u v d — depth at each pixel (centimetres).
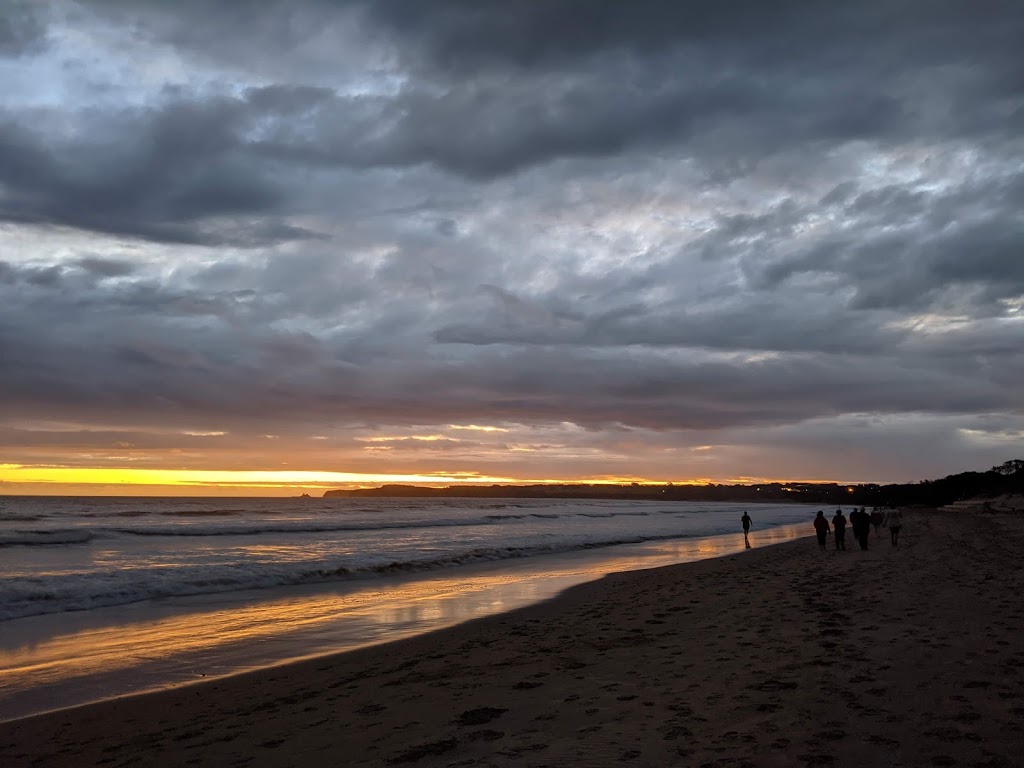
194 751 625
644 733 555
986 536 3083
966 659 721
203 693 884
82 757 640
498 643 1095
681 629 1073
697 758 488
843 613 1075
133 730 727
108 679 977
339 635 1275
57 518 5472
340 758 560
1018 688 606
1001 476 12950
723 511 12781
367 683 862
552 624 1265
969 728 512
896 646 804
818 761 466
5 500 11644
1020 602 1078
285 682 920
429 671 900
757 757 481
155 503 11306
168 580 1916
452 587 1966
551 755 518
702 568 2259
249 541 3541
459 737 586
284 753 590
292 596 1797
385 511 9250
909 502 15362
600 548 3588
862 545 2539
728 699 634
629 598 1573
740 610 1215
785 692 641
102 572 2025
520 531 4947
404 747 571
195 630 1337
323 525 5009
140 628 1361
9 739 712
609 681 749
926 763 452
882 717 550
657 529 5669
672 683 716
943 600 1144
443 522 6109
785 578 1727
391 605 1630
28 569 2191
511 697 714
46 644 1215
